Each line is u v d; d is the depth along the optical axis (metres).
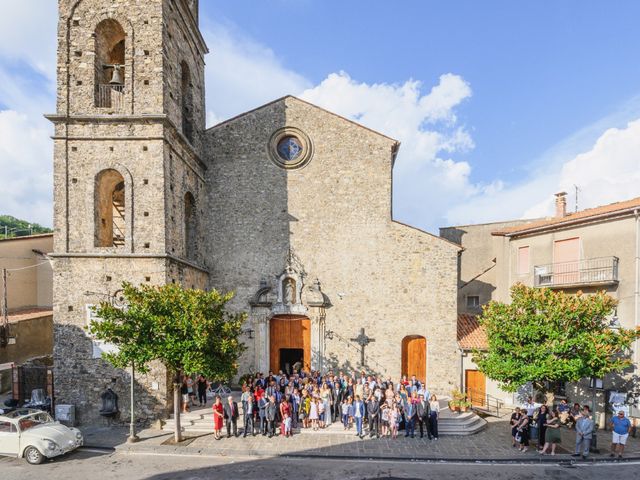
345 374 21.23
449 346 20.91
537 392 20.06
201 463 13.55
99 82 18.34
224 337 15.22
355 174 22.00
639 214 17.48
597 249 19.09
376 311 21.41
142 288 15.60
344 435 16.14
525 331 15.42
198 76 22.94
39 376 18.70
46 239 28.56
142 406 16.81
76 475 12.54
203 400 18.86
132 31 17.80
